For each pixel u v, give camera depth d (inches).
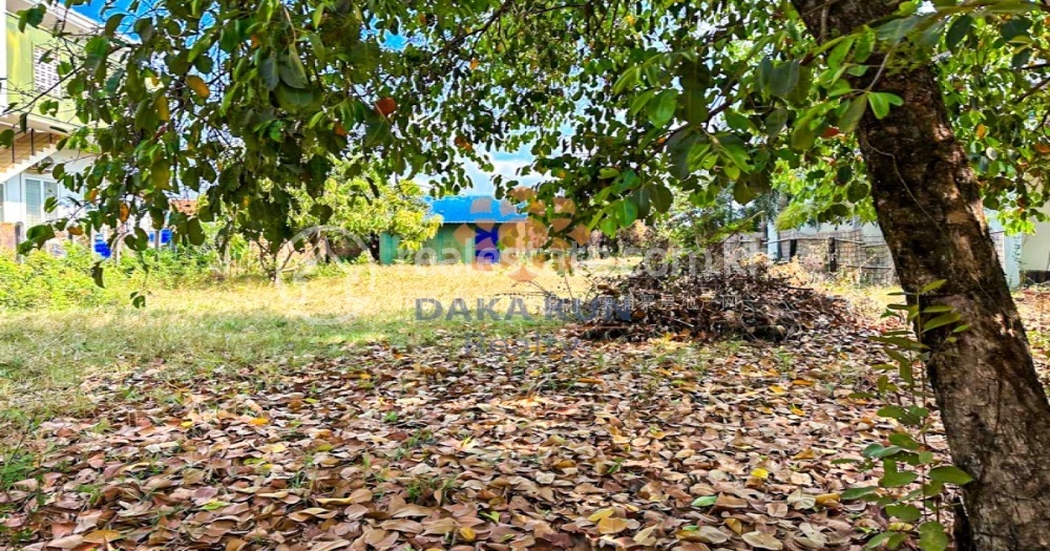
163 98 55.8
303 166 66.1
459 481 109.7
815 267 446.6
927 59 41.9
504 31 144.8
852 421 150.3
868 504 99.0
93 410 162.4
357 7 54.4
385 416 158.2
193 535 91.2
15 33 312.8
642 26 141.4
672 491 106.0
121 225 86.3
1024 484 52.8
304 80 46.8
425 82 119.8
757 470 113.5
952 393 56.3
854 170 116.6
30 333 254.8
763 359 224.1
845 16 55.1
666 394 174.7
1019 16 40.1
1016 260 392.2
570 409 161.5
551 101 145.3
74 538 90.2
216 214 75.0
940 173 56.6
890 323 292.8
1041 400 55.0
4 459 122.2
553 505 102.2
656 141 59.5
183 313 326.3
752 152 58.5
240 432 142.9
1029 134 117.1
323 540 90.0
